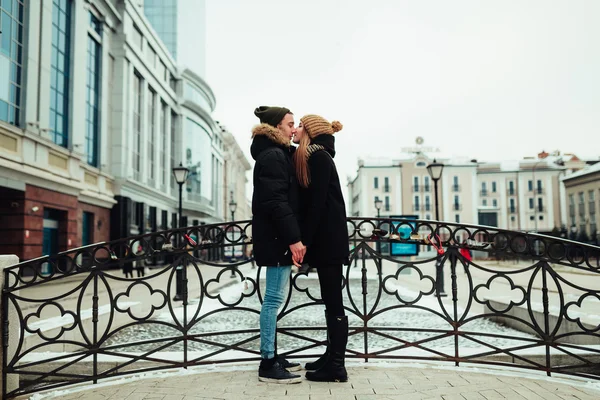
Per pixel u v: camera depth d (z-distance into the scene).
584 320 5.00
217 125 57.78
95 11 25.12
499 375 3.38
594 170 49.16
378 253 3.79
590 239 49.44
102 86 26.05
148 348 5.31
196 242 3.79
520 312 6.33
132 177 29.67
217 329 6.69
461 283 14.39
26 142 16.75
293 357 3.61
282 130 3.37
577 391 2.97
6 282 3.37
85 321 5.49
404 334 6.13
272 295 3.26
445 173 75.19
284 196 3.10
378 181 75.75
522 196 76.88
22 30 17.06
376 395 2.87
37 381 3.28
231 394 2.93
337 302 3.26
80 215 23.06
